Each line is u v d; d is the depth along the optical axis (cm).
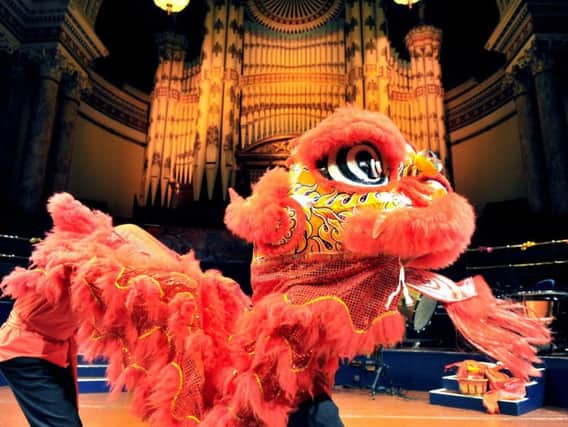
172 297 100
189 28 1246
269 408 82
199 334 95
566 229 630
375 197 98
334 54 1145
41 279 113
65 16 819
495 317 84
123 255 107
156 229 785
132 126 1138
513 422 270
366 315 83
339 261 93
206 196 1001
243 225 100
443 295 88
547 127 732
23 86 794
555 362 332
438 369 412
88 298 101
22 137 774
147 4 1148
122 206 1071
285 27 1184
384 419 282
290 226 97
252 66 1151
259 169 1034
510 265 602
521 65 800
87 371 394
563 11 764
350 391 414
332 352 86
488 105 1022
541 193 754
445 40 1175
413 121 1065
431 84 1077
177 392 91
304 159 105
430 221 84
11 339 119
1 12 761
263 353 83
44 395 119
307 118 1083
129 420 270
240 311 111
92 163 1016
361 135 100
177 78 1156
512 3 799
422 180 107
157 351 97
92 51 923
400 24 1202
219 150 1035
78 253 108
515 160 930
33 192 748
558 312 400
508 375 330
